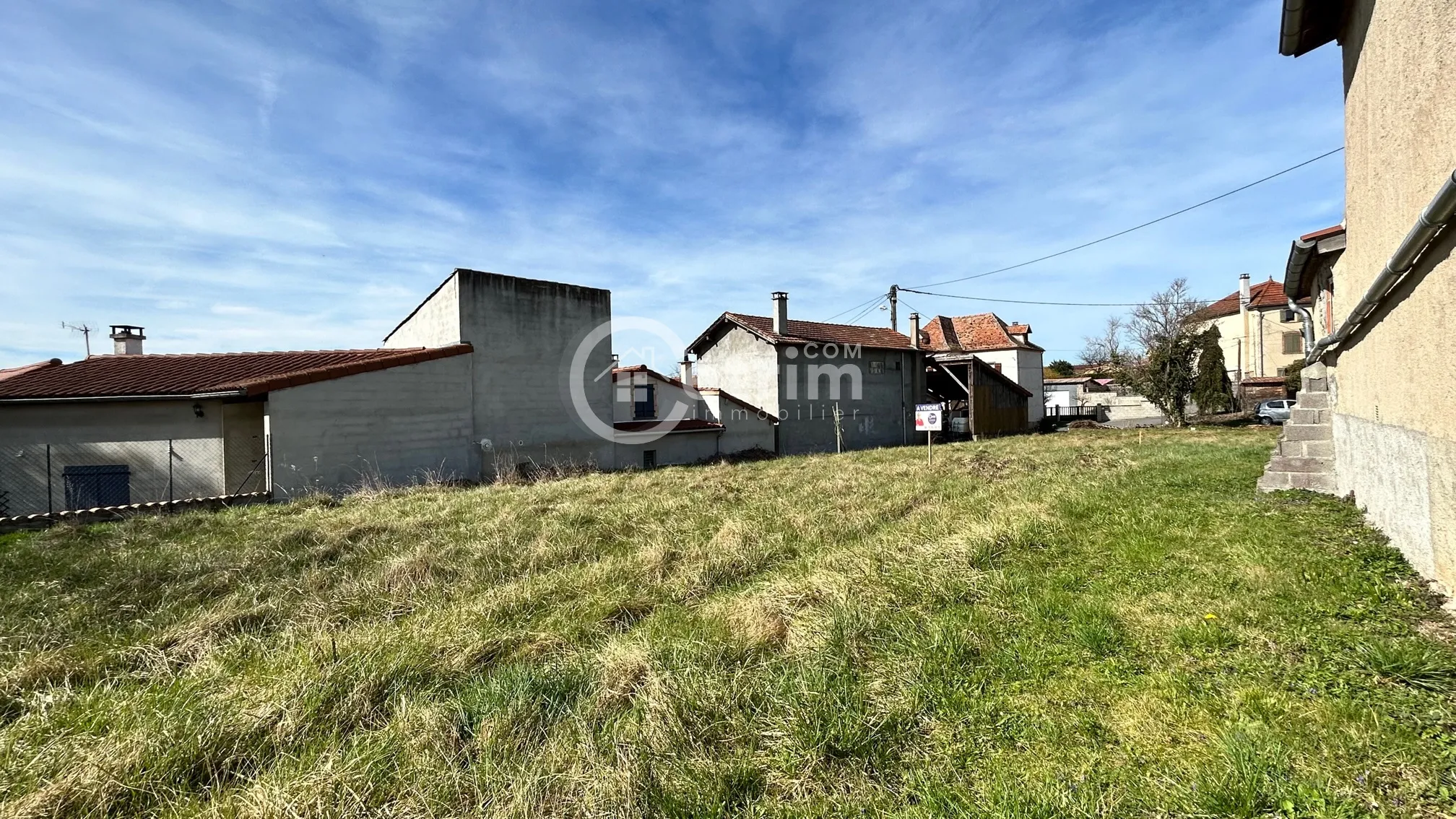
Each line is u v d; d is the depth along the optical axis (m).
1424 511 3.58
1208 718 2.40
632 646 3.43
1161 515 5.79
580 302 15.31
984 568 4.57
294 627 3.97
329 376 10.64
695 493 9.12
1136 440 17.31
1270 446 12.88
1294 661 2.79
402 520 7.43
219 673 3.27
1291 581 3.75
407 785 2.31
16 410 9.81
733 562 5.21
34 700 3.05
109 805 2.28
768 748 2.47
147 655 3.58
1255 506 6.01
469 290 13.07
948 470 10.80
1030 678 2.85
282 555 5.77
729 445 18.75
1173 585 3.92
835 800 2.15
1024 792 2.06
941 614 3.70
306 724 2.71
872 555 5.00
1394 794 1.91
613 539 6.36
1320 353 6.82
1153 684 2.69
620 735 2.58
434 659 3.35
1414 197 3.47
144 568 5.31
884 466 12.05
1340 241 6.29
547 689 2.97
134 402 10.30
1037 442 18.67
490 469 13.02
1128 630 3.28
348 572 5.20
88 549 6.28
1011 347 32.00
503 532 6.52
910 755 2.36
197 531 7.23
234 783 2.41
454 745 2.58
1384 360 4.41
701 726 2.61
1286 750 2.13
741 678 3.00
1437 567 3.36
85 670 3.41
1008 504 6.84
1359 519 5.18
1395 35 3.73
